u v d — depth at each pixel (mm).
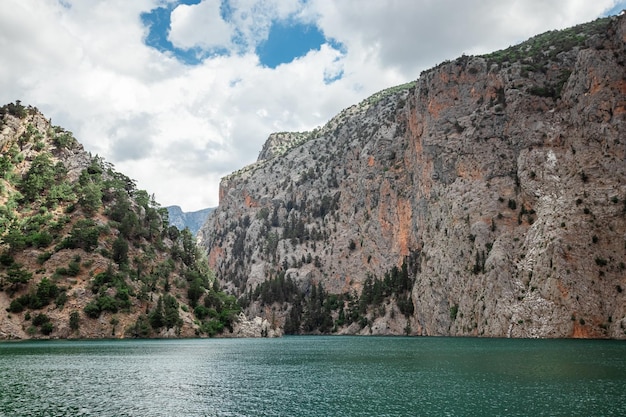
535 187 161375
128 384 61625
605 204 139875
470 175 185375
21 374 69625
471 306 163625
